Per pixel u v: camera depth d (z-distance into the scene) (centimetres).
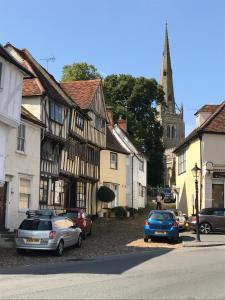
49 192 2666
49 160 2670
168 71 12512
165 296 961
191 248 2091
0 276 1269
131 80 6812
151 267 1438
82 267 1449
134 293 995
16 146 2258
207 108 3566
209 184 3142
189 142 3631
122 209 3875
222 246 2173
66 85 3616
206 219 2719
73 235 1967
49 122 2616
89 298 936
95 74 6047
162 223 2291
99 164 3709
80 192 3331
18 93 2152
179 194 4112
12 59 2061
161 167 7031
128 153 4312
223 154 3169
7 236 2028
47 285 1102
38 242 1747
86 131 3353
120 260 1647
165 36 12719
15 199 2245
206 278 1209
